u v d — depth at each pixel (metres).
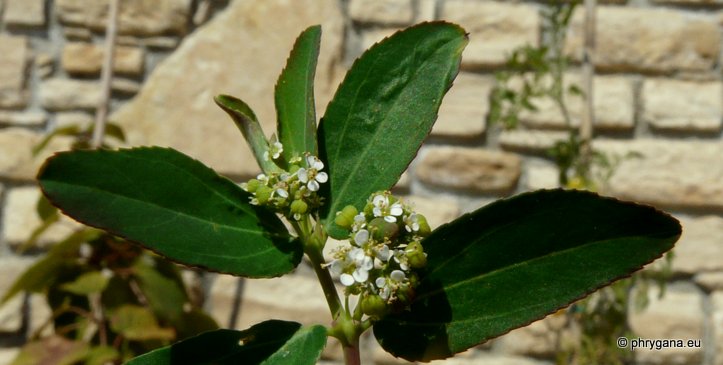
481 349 0.40
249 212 0.10
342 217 0.10
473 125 0.41
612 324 0.36
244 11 0.41
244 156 0.40
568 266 0.09
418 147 0.10
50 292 0.30
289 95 0.10
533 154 0.41
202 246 0.09
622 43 0.42
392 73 0.10
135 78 0.41
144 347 0.30
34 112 0.41
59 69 0.41
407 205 0.10
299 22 0.41
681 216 0.41
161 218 0.09
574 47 0.41
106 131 0.35
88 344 0.28
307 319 0.40
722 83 0.42
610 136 0.42
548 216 0.09
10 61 0.41
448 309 0.10
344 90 0.10
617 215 0.09
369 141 0.10
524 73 0.39
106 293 0.30
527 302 0.09
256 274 0.09
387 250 0.09
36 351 0.28
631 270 0.09
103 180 0.09
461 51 0.10
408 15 0.41
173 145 0.40
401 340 0.10
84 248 0.33
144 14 0.41
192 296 0.40
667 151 0.41
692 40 0.42
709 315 0.40
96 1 0.41
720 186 0.41
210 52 0.41
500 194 0.41
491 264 0.09
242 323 0.40
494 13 0.42
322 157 0.10
